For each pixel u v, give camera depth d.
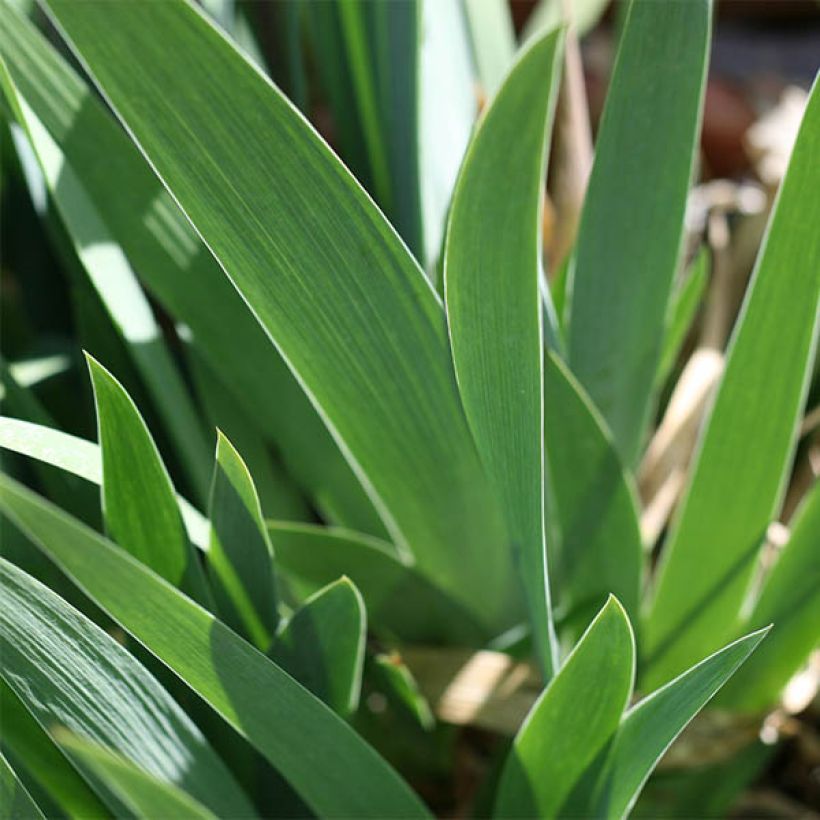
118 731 0.40
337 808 0.42
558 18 0.65
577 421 0.47
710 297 0.65
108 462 0.40
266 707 0.39
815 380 0.61
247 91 0.37
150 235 0.47
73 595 0.48
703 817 0.56
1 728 0.41
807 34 1.36
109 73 0.36
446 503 0.48
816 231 0.43
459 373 0.40
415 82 0.49
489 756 0.60
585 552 0.50
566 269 0.54
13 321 0.60
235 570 0.42
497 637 0.53
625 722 0.41
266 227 0.39
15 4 0.52
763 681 0.52
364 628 0.42
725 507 0.49
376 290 0.41
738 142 0.97
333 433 0.45
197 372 0.51
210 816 0.35
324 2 0.51
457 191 0.37
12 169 0.55
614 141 0.46
